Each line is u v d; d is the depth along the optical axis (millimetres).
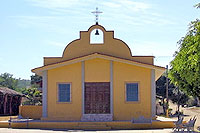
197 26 16688
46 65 29766
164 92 59875
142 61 30953
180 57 20625
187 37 19109
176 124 23656
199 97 23750
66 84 30188
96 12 31812
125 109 29656
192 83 21750
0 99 40031
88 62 30109
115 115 29641
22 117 34938
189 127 22766
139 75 29891
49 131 24734
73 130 25938
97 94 29891
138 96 29750
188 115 53156
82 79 30031
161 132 23719
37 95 51094
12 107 44250
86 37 31578
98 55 29578
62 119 29891
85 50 31484
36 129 26547
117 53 31250
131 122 27406
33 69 29984
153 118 29344
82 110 29812
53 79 30234
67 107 30000
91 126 27281
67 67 30250
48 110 30094
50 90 30219
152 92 29734
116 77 29906
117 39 31391
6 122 27969
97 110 29812
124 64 30000
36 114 35562
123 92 29781
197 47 16500
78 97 29984
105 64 30016
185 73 19984
